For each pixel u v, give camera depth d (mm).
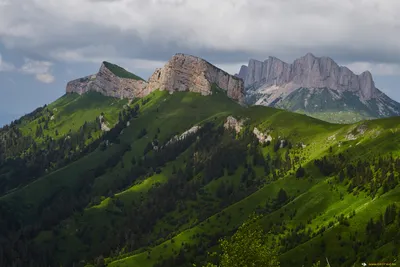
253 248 88875
